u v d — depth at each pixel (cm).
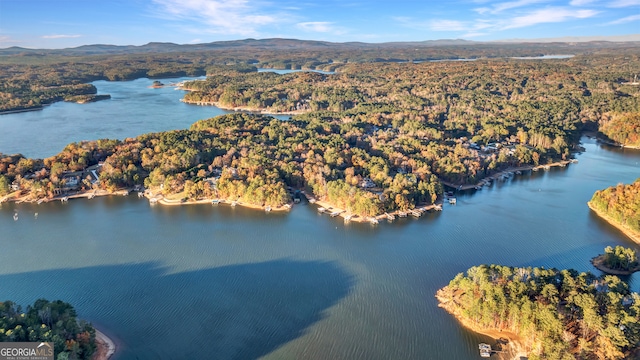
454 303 17825
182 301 18488
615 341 13975
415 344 15900
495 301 16138
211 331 16638
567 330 15075
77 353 14088
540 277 17062
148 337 16312
